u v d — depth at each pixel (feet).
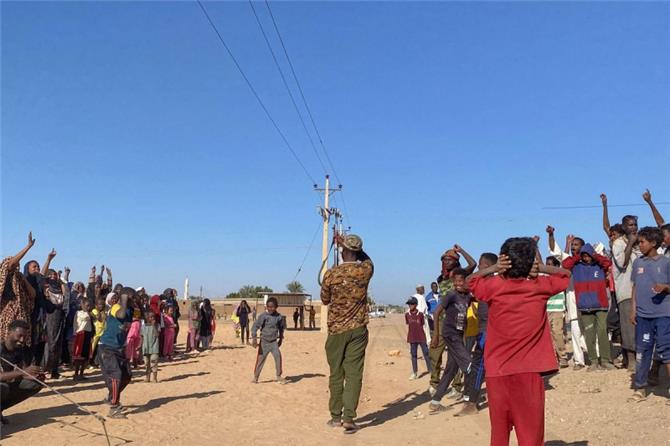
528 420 15.37
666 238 29.89
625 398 28.50
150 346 44.50
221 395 38.32
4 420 28.22
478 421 27.76
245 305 86.02
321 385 43.21
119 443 25.09
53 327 41.06
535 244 15.99
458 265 34.24
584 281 35.99
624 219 33.45
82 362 42.93
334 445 24.90
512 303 15.69
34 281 36.55
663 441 21.25
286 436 26.89
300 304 137.28
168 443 25.32
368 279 28.68
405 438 25.55
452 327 30.68
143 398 36.68
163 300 66.03
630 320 30.37
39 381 26.27
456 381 34.60
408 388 40.60
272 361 61.41
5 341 27.37
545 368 15.51
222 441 25.93
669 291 26.73
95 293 47.32
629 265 32.83
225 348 77.61
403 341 93.20
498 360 15.79
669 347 26.66
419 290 61.00
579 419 26.16
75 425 28.17
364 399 36.78
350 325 28.14
